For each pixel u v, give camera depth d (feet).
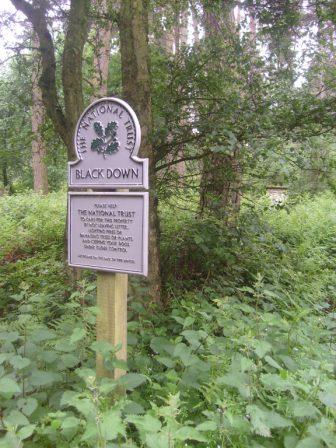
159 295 15.88
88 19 18.42
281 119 16.30
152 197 15.78
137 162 9.50
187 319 10.58
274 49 19.65
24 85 21.47
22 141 22.41
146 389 9.95
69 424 6.36
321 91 16.94
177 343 10.11
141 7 14.98
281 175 16.57
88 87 21.39
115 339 9.77
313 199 34.99
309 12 19.93
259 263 18.75
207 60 17.83
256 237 19.02
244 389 7.89
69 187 10.51
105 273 9.95
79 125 10.27
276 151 15.23
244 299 15.15
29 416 7.99
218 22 21.38
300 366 9.75
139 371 10.44
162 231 19.84
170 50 21.40
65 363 9.13
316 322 12.80
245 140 15.74
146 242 9.53
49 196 43.57
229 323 11.20
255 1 19.35
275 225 26.14
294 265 21.15
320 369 9.04
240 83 17.52
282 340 11.31
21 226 31.78
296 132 16.10
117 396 8.36
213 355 9.95
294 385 7.58
